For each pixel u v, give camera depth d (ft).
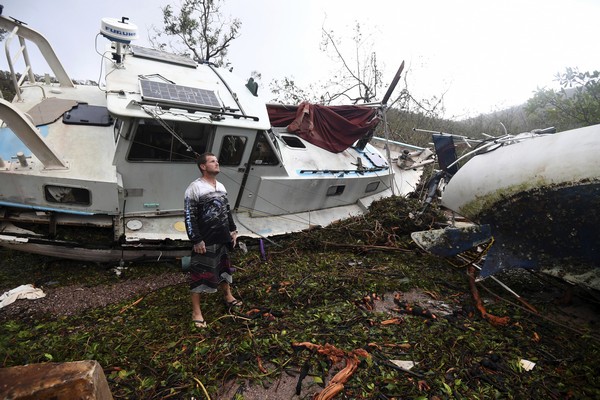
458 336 11.11
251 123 16.12
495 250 13.11
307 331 11.18
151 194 15.38
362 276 15.01
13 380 4.19
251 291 13.58
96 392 4.31
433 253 14.20
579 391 9.20
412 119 44.09
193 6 39.50
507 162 12.71
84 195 13.71
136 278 14.76
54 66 18.60
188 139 15.37
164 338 10.81
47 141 13.88
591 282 11.31
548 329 11.88
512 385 9.34
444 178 18.75
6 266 14.48
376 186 23.52
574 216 11.14
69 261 14.98
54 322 11.68
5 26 16.67
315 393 8.93
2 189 12.92
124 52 17.21
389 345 10.57
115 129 15.65
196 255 11.32
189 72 17.99
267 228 18.29
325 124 21.39
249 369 9.62
